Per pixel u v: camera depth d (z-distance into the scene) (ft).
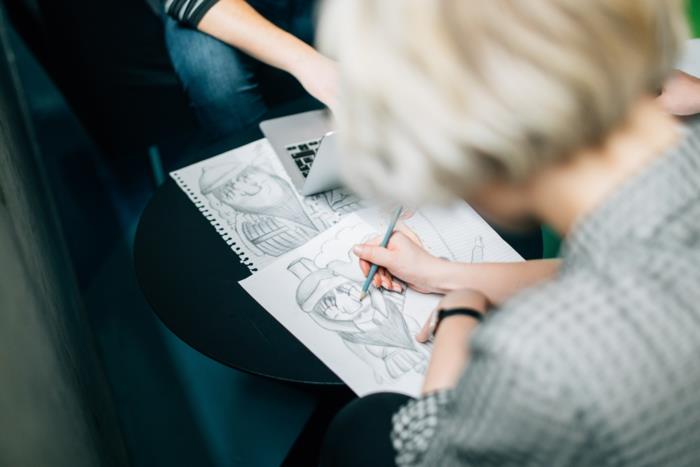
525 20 1.07
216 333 2.31
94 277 4.88
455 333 2.00
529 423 1.12
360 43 1.16
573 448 1.14
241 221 2.77
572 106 1.07
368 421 2.11
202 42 4.18
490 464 1.29
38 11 4.77
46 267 3.34
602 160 1.19
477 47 1.08
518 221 1.42
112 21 4.83
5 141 3.46
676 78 3.06
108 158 5.62
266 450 3.86
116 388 4.20
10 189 2.98
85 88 5.04
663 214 1.16
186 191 2.91
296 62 3.47
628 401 1.07
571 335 1.08
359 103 1.19
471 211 2.75
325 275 2.51
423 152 1.15
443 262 2.42
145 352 4.41
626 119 1.18
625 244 1.17
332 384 2.17
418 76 1.10
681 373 1.07
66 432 2.26
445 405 1.66
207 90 4.32
